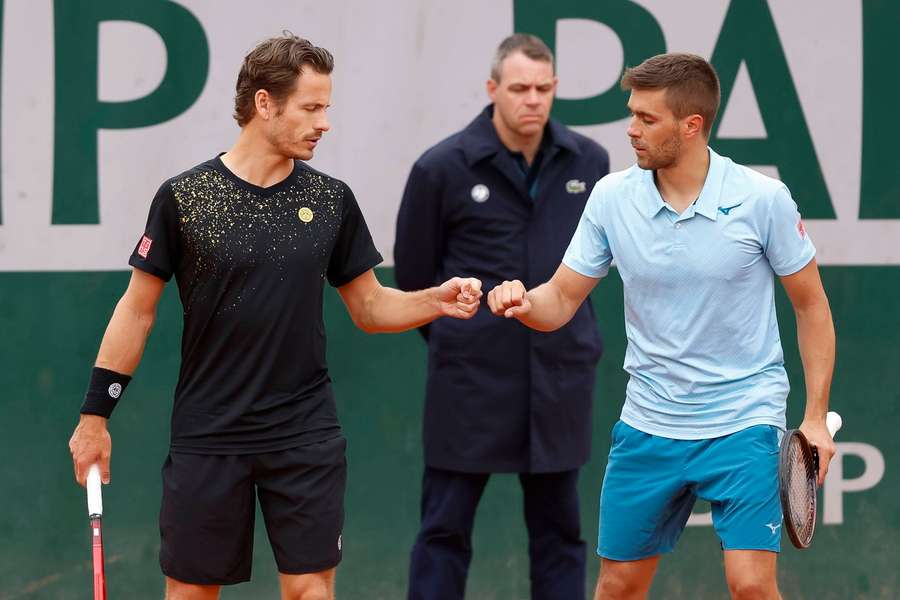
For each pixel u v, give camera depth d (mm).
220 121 18688
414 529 19328
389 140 18875
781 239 13195
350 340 19172
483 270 16844
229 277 13266
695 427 13477
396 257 17375
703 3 19047
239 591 19312
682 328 13367
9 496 18781
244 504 13695
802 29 19188
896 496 19688
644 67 13039
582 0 18938
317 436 13734
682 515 14352
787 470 12781
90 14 18469
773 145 19281
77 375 18781
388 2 18766
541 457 16875
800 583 19734
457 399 16938
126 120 18578
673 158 13141
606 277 19375
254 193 13438
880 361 19578
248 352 13438
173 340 18953
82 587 18953
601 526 14359
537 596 17484
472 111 18938
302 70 13141
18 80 18406
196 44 18594
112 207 18641
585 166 17047
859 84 19281
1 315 18609
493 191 16766
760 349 13398
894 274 19500
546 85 16328
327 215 13680
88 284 18703
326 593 13914
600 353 17375
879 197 19422
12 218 18516
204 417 13547
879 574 19719
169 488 13664
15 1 18328
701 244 13156
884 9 19250
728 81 19156
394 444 19266
